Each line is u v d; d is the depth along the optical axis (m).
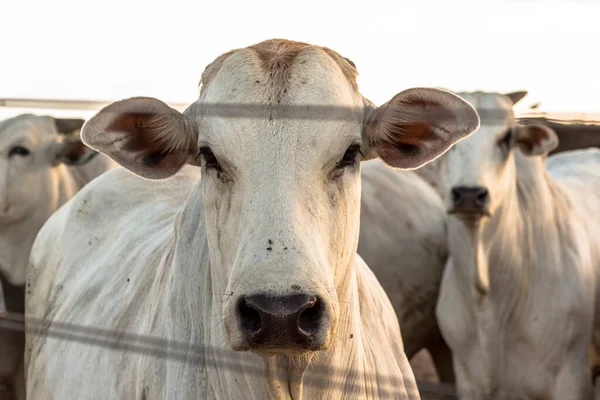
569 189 7.48
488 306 6.73
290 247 3.16
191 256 3.87
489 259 6.67
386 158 3.68
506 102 6.60
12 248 7.90
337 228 3.38
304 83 3.44
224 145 3.39
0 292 7.40
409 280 7.66
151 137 3.66
